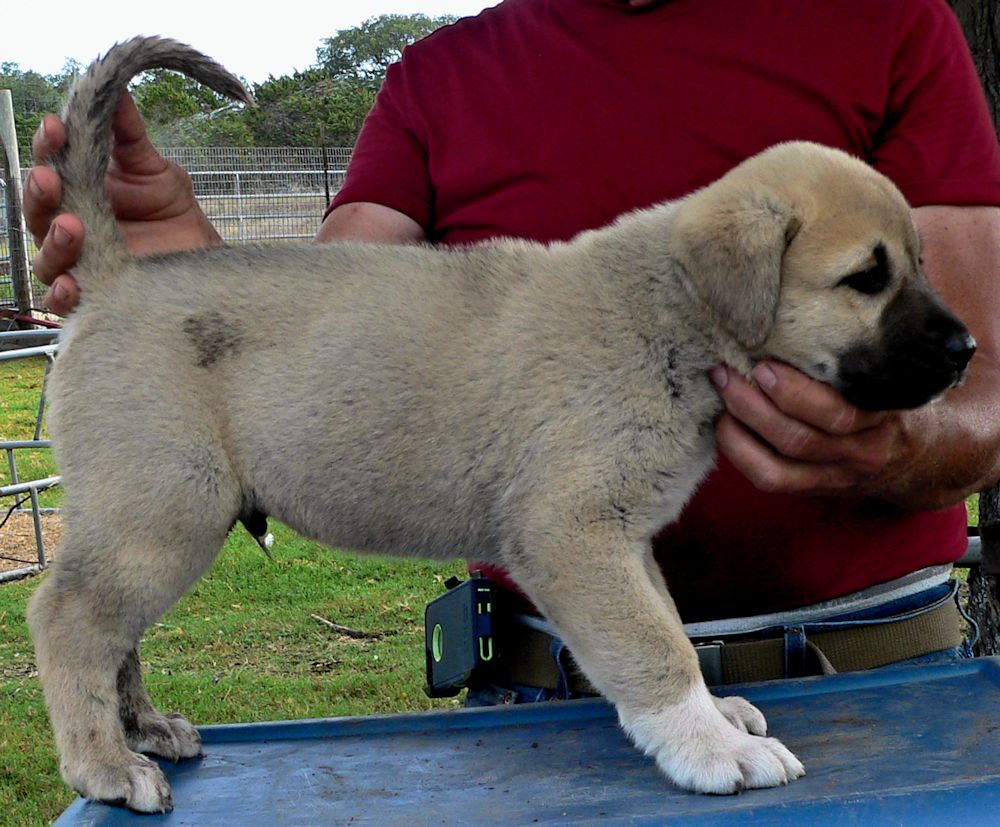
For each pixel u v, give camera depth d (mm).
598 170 1315
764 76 1285
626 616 1121
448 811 1046
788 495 1223
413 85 1418
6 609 3076
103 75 1240
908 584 1295
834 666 1281
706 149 1294
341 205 1418
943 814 981
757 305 1143
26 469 4387
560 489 1151
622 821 988
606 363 1167
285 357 1201
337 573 3395
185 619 3059
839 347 1161
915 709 1156
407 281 1218
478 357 1188
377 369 1196
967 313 1250
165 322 1193
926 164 1268
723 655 1272
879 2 1284
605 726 1210
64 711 1146
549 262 1224
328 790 1108
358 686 2570
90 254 1220
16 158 5625
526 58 1354
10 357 2951
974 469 1206
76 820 1090
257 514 1248
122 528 1166
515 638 1365
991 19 1825
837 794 1000
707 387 1179
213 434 1195
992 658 1235
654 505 1169
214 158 6496
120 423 1174
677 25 1306
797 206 1161
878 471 1142
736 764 1055
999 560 1335
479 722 1240
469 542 1229
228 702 2496
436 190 1399
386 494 1211
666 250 1193
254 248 1241
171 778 1162
